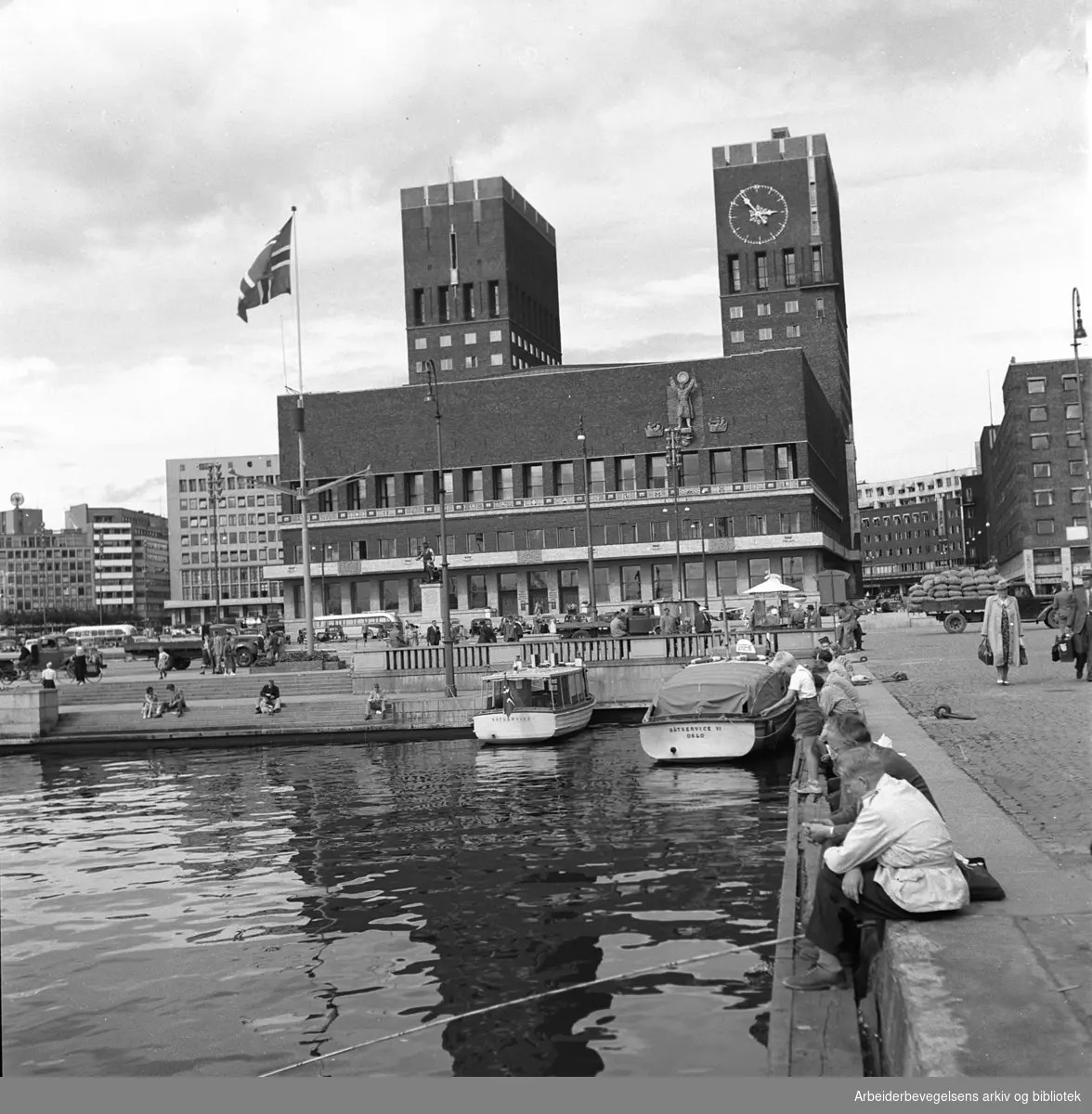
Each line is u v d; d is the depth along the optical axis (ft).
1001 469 542.16
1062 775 54.29
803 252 508.53
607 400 391.04
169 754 169.07
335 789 122.21
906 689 103.86
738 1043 41.60
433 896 69.56
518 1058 41.78
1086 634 102.01
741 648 153.58
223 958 59.36
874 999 30.50
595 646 184.44
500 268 527.40
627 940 56.70
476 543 394.93
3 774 154.92
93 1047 47.11
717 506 376.89
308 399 413.59
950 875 31.17
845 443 554.05
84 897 75.97
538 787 114.01
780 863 71.92
